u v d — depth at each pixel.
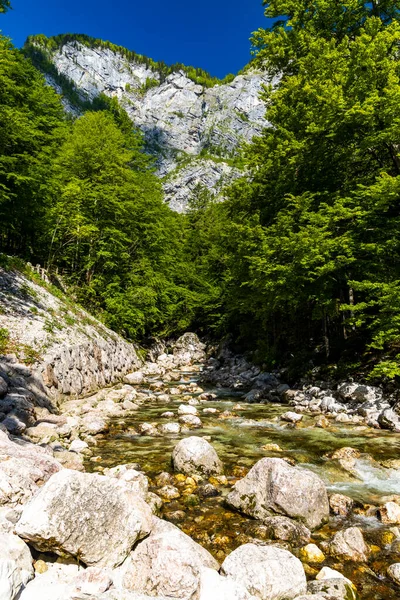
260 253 17.78
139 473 7.71
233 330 39.41
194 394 20.02
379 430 12.09
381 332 13.80
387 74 15.34
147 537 5.10
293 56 22.67
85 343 19.72
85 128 35.03
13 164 19.20
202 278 47.59
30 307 19.05
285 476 6.54
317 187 19.17
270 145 21.27
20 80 24.56
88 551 4.53
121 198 32.22
